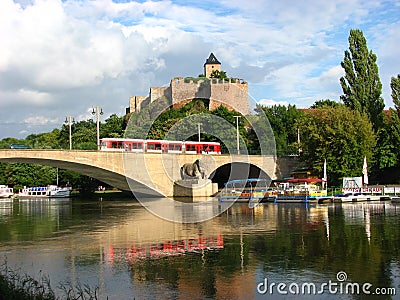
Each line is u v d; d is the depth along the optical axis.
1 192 118.50
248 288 21.05
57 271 24.97
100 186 130.62
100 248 31.66
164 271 24.34
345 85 95.00
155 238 35.41
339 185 83.25
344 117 83.25
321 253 27.97
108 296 20.17
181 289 21.05
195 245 31.78
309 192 71.44
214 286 21.41
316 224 41.59
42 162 80.38
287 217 48.50
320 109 88.00
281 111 114.38
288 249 29.50
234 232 37.78
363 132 81.62
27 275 23.08
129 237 36.38
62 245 33.47
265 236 35.16
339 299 19.38
